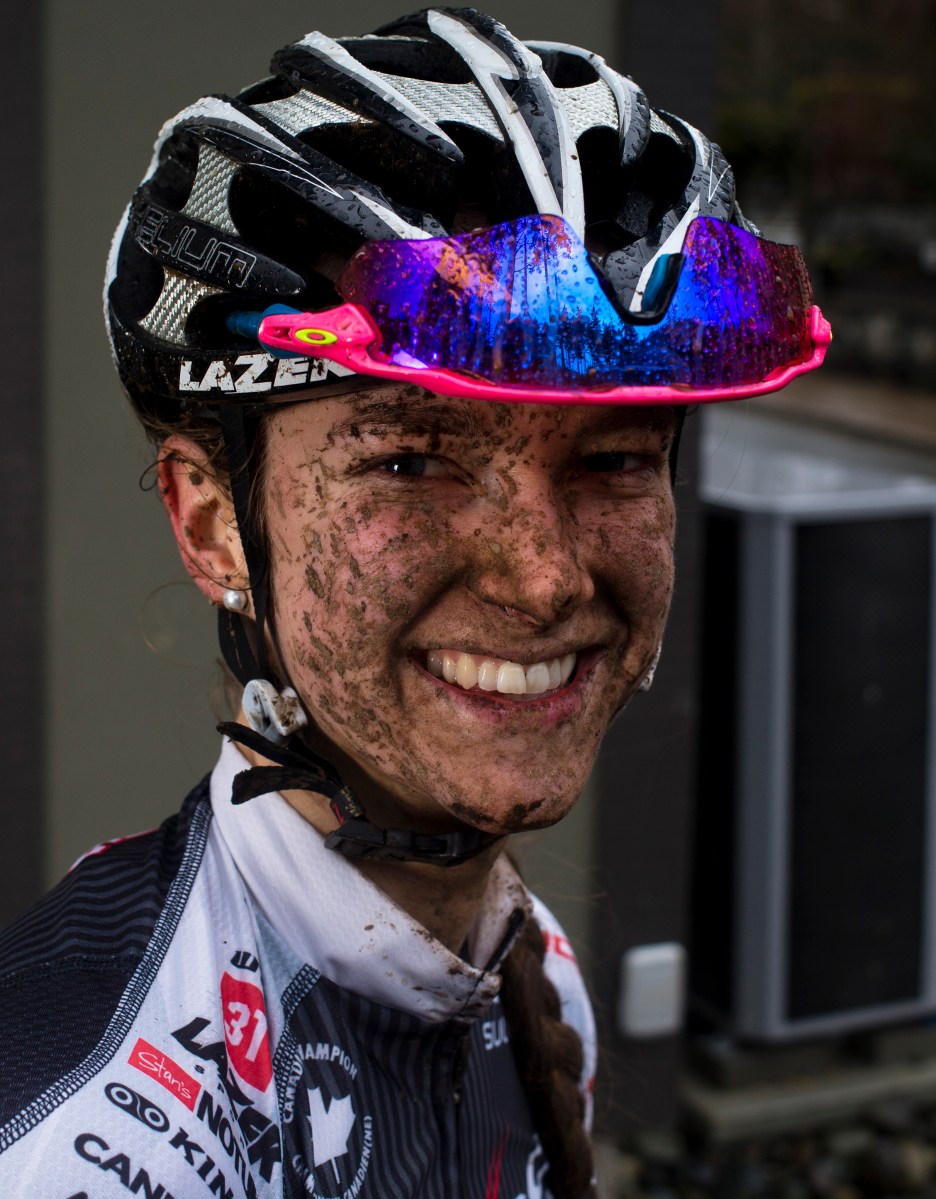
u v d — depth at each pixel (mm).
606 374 744
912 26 16328
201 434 892
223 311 858
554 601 759
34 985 805
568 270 744
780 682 2820
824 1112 3062
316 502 802
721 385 790
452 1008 935
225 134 862
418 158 823
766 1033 2938
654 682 2736
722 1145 2990
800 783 2891
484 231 744
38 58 2225
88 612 2424
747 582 2822
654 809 2795
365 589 787
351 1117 874
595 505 821
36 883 2459
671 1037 2898
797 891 2922
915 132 16469
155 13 2275
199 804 963
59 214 2287
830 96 16109
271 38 2352
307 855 896
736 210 920
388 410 766
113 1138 736
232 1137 792
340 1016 898
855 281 15250
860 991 3010
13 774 2418
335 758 907
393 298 737
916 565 2920
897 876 3006
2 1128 722
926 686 2973
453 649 796
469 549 780
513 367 730
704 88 2543
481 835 887
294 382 787
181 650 2500
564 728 815
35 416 2336
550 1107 1117
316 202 795
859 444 4684
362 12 2402
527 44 1058
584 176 884
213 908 882
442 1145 952
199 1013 820
